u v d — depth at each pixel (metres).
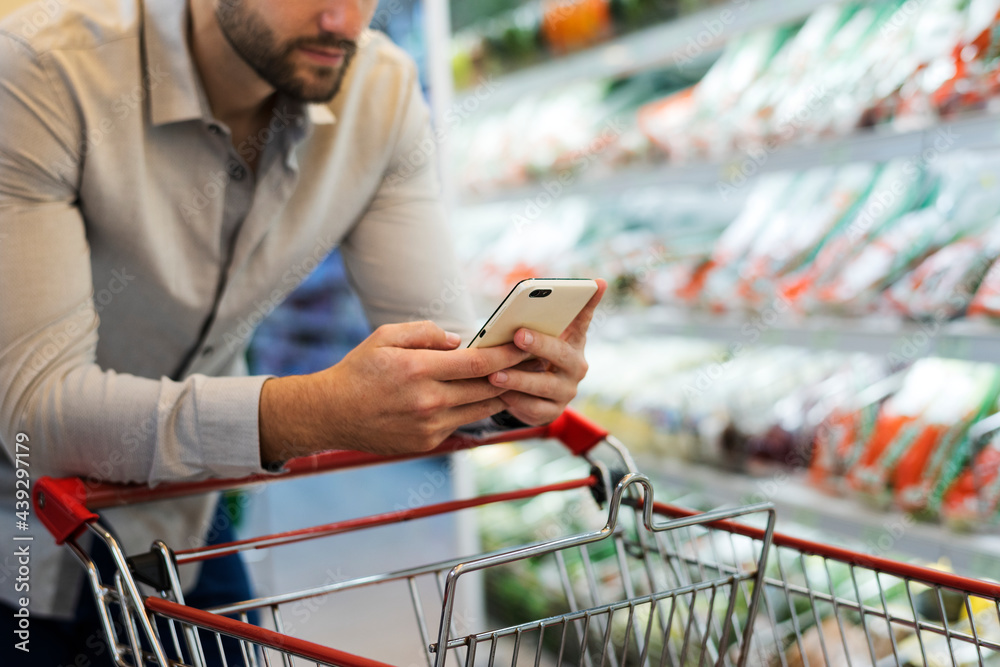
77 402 0.83
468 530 2.54
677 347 2.52
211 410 0.83
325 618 2.50
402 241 1.25
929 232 1.64
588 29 2.17
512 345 0.83
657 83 2.51
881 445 1.64
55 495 0.81
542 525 2.52
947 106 1.46
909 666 1.46
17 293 0.86
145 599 0.73
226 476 0.89
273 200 1.10
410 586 0.93
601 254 2.45
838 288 1.72
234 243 1.13
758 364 2.13
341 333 4.31
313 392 0.81
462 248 3.21
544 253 2.73
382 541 3.29
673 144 2.10
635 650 1.80
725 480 1.95
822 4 1.62
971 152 1.67
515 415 0.91
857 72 1.68
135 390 0.84
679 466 2.10
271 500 4.11
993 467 1.44
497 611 2.53
